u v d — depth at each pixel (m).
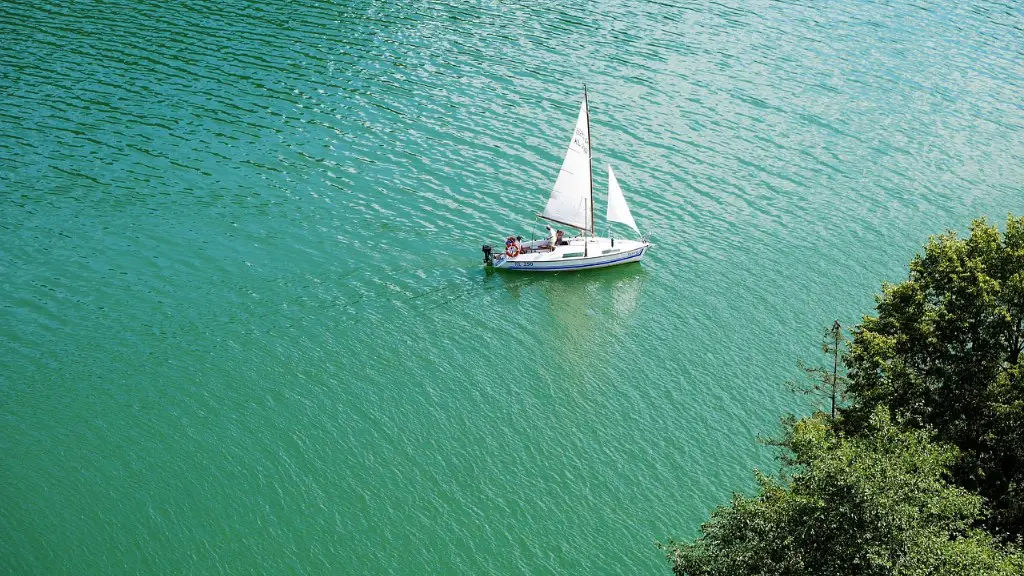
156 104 105.31
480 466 63.06
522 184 95.38
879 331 53.34
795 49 125.88
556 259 83.69
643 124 105.75
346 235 86.56
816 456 40.56
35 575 53.19
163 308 76.06
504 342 75.88
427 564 55.38
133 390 67.75
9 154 94.12
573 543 57.44
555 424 67.19
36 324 73.25
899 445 41.84
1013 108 112.56
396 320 77.31
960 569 38.12
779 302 80.62
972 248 52.44
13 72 109.69
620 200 86.31
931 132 106.69
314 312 77.19
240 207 89.19
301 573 54.19
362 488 60.62
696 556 44.38
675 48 124.56
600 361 73.88
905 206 93.62
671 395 70.38
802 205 93.50
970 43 129.75
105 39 119.75
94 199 88.62
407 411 67.62
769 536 40.03
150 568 54.12
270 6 132.62
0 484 59.12
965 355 51.19
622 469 63.31
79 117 101.62
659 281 83.56
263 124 102.69
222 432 64.50
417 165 97.25
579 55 121.56
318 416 66.44
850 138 104.94
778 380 71.69
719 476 62.88
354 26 127.50
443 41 124.19
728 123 106.75
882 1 144.75
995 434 49.28
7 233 83.12
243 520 57.66
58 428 63.91
